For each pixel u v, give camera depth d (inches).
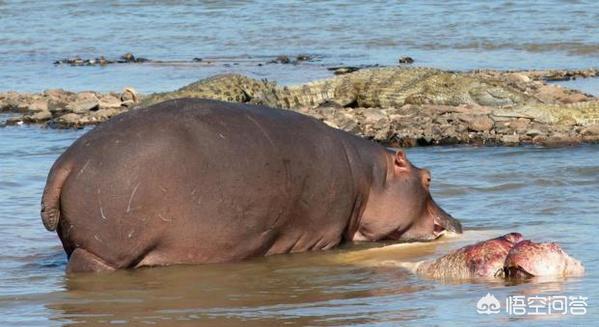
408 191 1079.0
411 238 1085.8
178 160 926.4
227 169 943.7
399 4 4010.8
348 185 1031.6
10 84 2536.9
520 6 3796.8
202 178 933.2
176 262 951.6
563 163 1402.6
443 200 1230.3
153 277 917.8
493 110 1873.8
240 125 967.6
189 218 935.0
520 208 1181.1
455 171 1374.3
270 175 967.0
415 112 1898.4
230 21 3868.1
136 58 3095.5
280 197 975.6
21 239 1073.5
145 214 922.1
